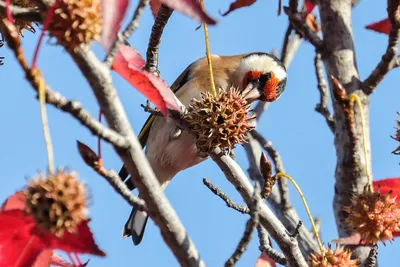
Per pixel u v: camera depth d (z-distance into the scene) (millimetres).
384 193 6820
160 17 6633
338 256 6684
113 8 3963
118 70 4816
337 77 9062
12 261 4676
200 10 4090
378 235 6652
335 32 9258
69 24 4227
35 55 4242
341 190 8641
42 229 4555
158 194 5215
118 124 4859
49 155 4504
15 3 6004
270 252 6680
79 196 4570
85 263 4992
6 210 4660
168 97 5094
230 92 6730
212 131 6594
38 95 4398
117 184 5121
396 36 8242
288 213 9531
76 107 4551
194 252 5445
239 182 6980
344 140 8711
